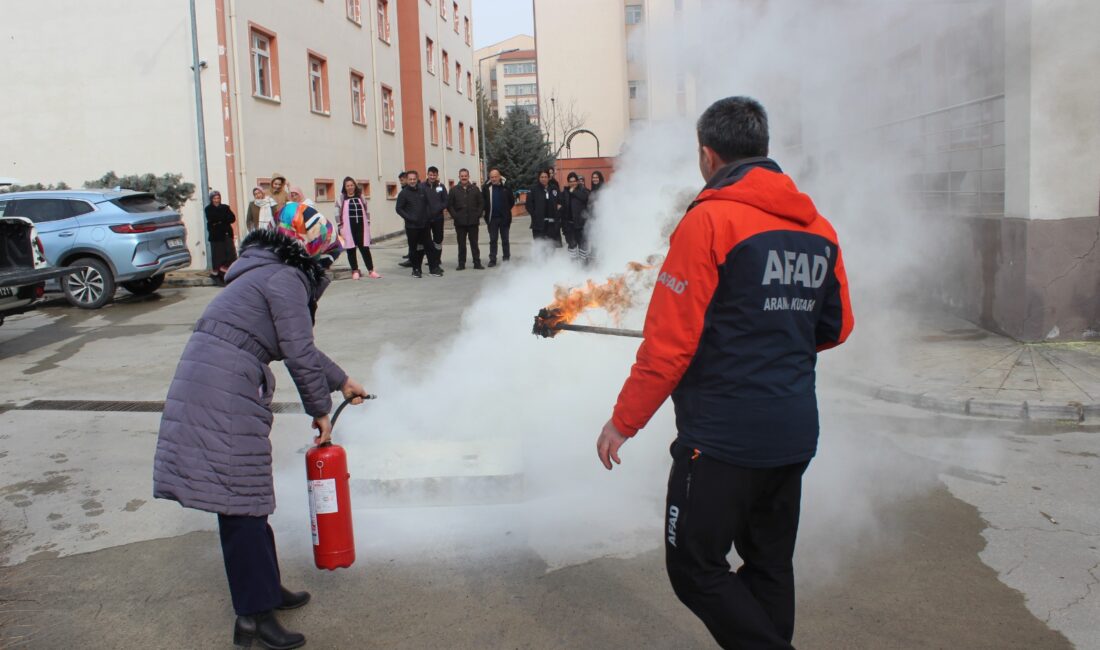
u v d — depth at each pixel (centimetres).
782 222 221
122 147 1544
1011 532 368
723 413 221
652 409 223
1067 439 494
